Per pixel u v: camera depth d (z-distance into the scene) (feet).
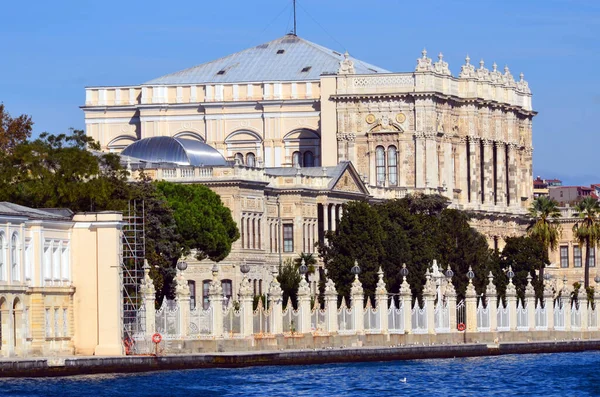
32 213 653.30
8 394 554.87
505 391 615.16
